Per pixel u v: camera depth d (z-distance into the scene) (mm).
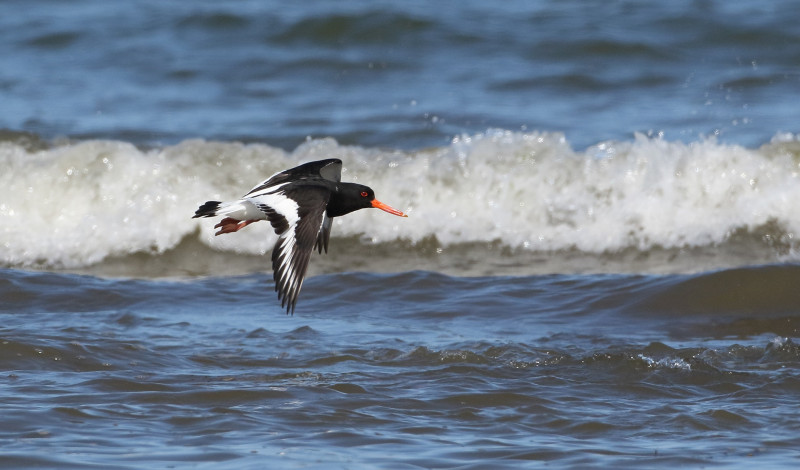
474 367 11156
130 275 16094
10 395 10008
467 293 14438
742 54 25672
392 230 17438
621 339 12336
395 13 27312
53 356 11242
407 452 8758
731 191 17438
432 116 22547
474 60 25875
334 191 10875
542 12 28031
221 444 8859
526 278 15141
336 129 21891
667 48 25891
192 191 17891
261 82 25125
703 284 13984
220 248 17266
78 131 21656
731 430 9352
